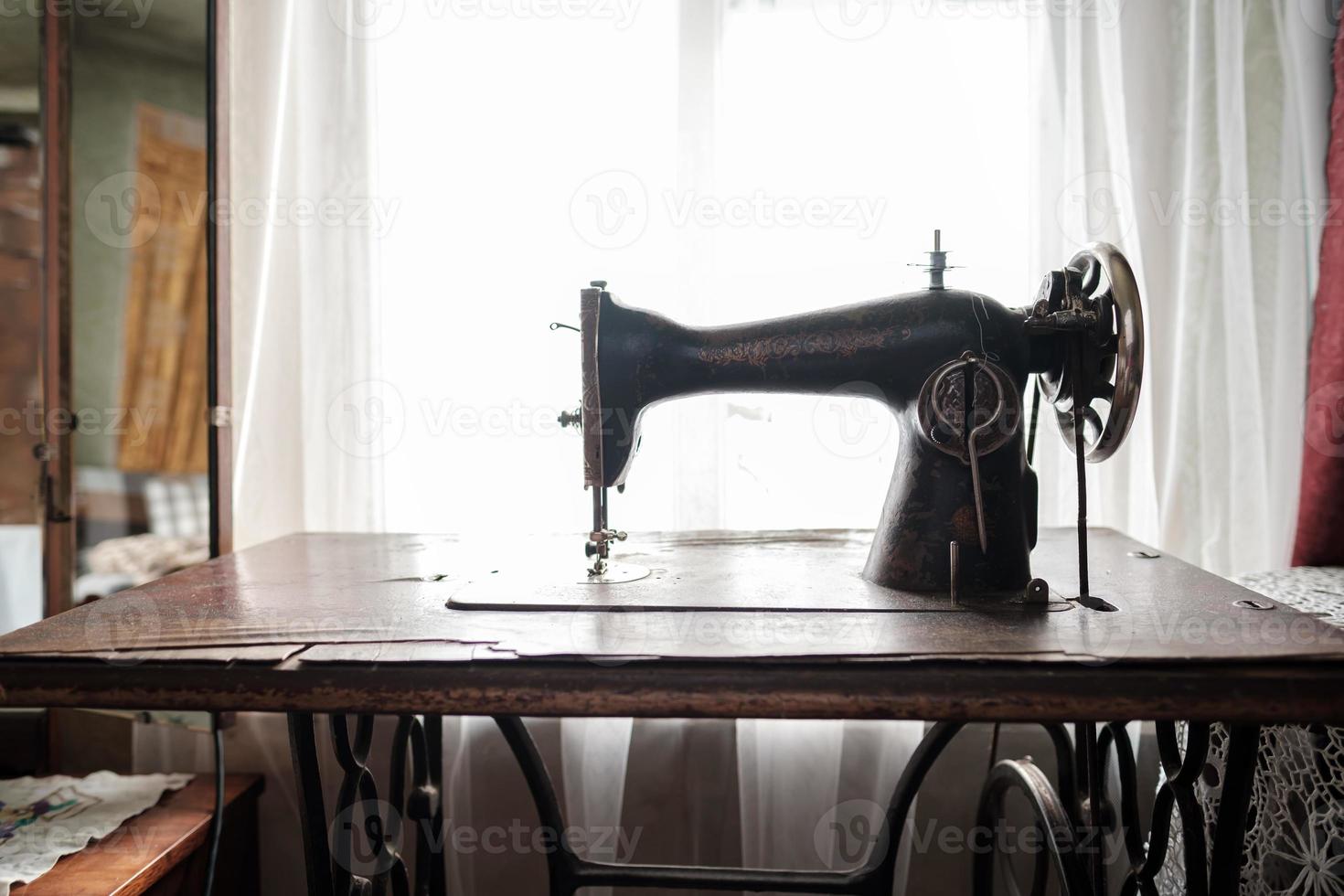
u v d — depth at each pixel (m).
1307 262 1.73
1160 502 1.75
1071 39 1.70
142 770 1.82
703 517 1.75
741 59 1.72
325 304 1.75
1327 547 1.71
